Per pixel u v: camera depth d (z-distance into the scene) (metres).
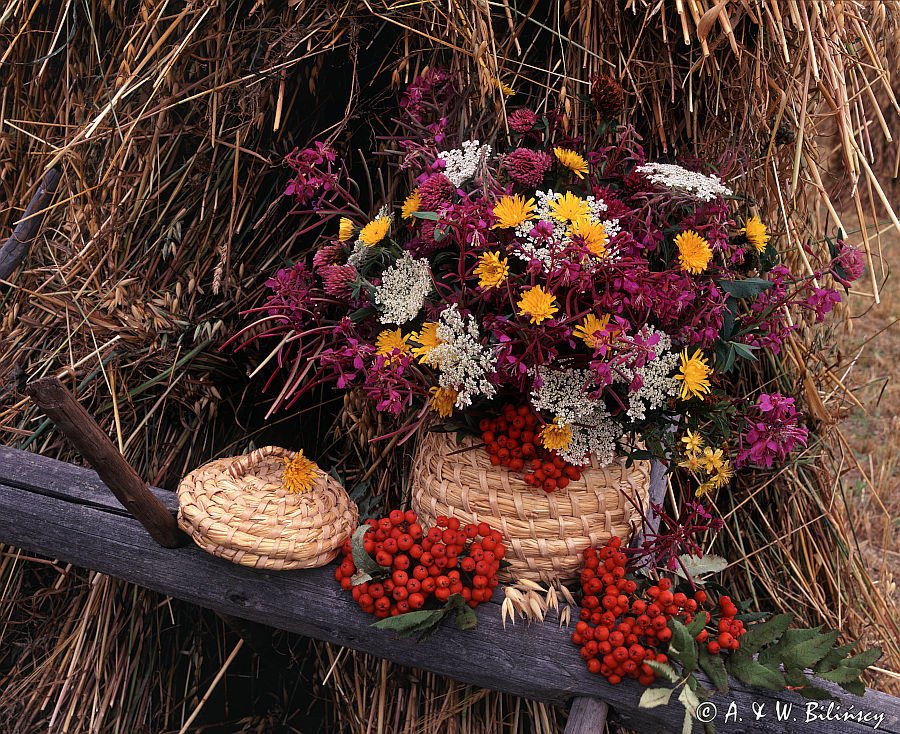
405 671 1.47
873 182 1.30
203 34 1.41
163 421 1.52
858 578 1.62
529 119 1.26
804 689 1.14
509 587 1.21
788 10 1.34
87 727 1.53
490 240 1.16
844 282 1.19
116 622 1.54
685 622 1.18
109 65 1.51
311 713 1.60
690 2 1.30
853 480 2.32
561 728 1.44
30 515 1.30
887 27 1.55
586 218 1.12
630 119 1.42
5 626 1.55
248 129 1.42
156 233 1.48
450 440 1.27
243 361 1.48
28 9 1.51
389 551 1.19
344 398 1.47
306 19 1.37
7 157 1.58
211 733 1.60
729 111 1.42
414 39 1.40
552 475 1.21
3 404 1.52
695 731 1.17
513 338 1.15
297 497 1.23
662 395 1.16
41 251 1.54
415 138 1.35
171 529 1.25
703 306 1.16
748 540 1.60
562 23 1.40
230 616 1.34
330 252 1.23
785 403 1.16
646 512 1.33
